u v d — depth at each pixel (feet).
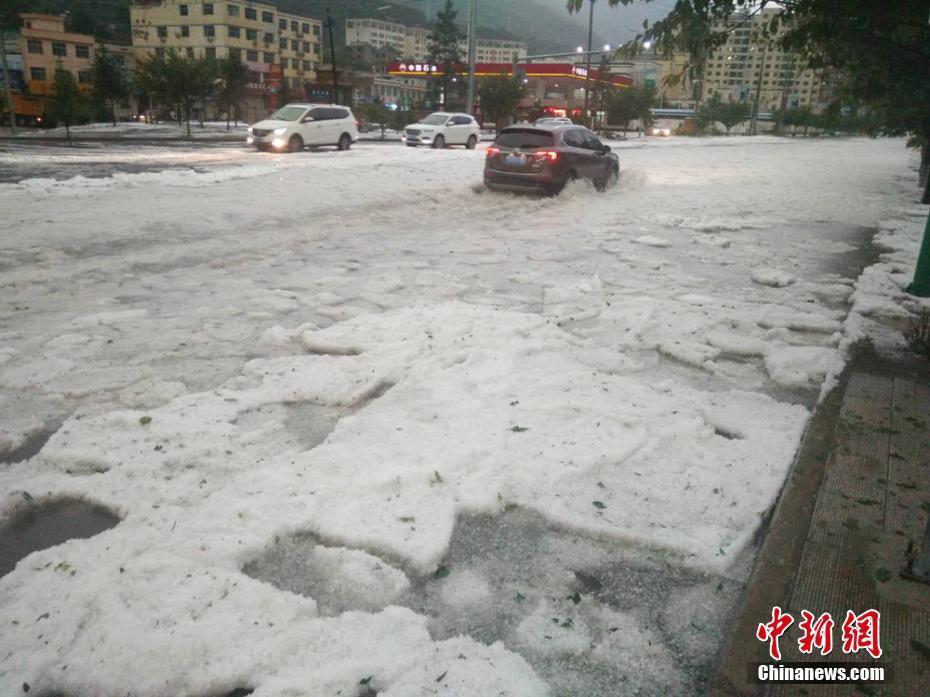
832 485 10.32
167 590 8.00
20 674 6.88
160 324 18.31
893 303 21.65
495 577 8.80
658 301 21.91
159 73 102.73
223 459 11.27
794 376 15.31
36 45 223.30
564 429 12.44
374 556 8.96
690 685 7.14
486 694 6.72
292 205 40.22
